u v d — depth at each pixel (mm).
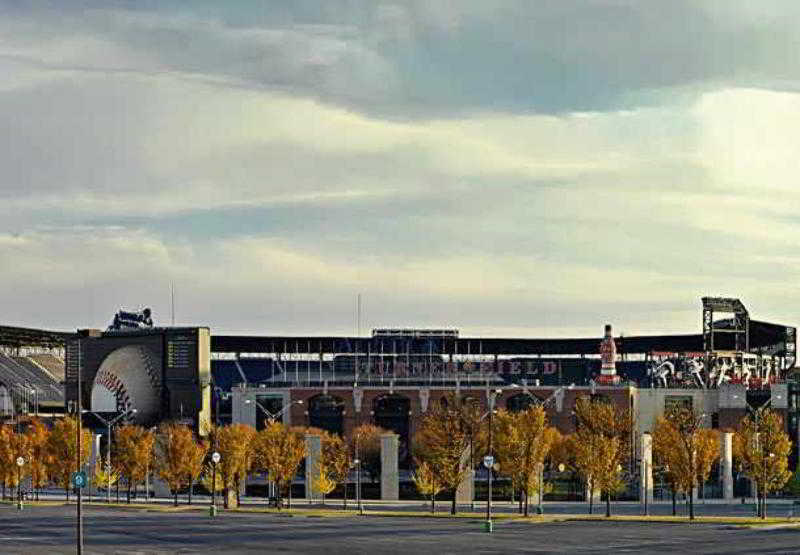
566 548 99562
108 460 194750
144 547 101312
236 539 109000
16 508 163125
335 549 98938
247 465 165875
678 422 162625
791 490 193000
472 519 138625
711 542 105750
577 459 152875
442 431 150125
